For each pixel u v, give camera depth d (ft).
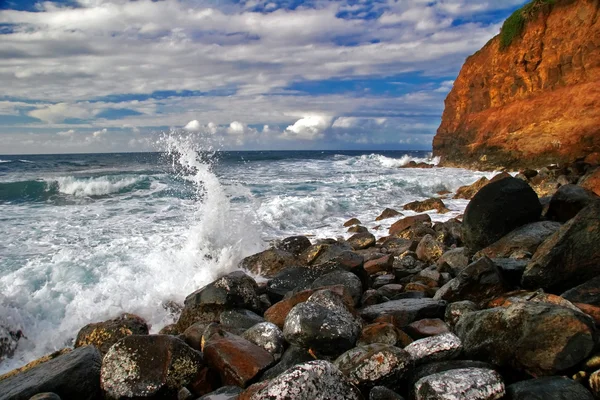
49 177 73.87
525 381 11.80
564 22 79.46
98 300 23.70
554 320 12.48
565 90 78.02
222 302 21.16
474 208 28.81
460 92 109.70
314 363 11.21
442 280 24.80
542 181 56.29
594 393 11.18
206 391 14.53
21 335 21.07
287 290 24.00
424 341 14.25
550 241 19.60
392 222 45.32
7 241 34.37
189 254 29.84
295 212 47.62
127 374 14.35
